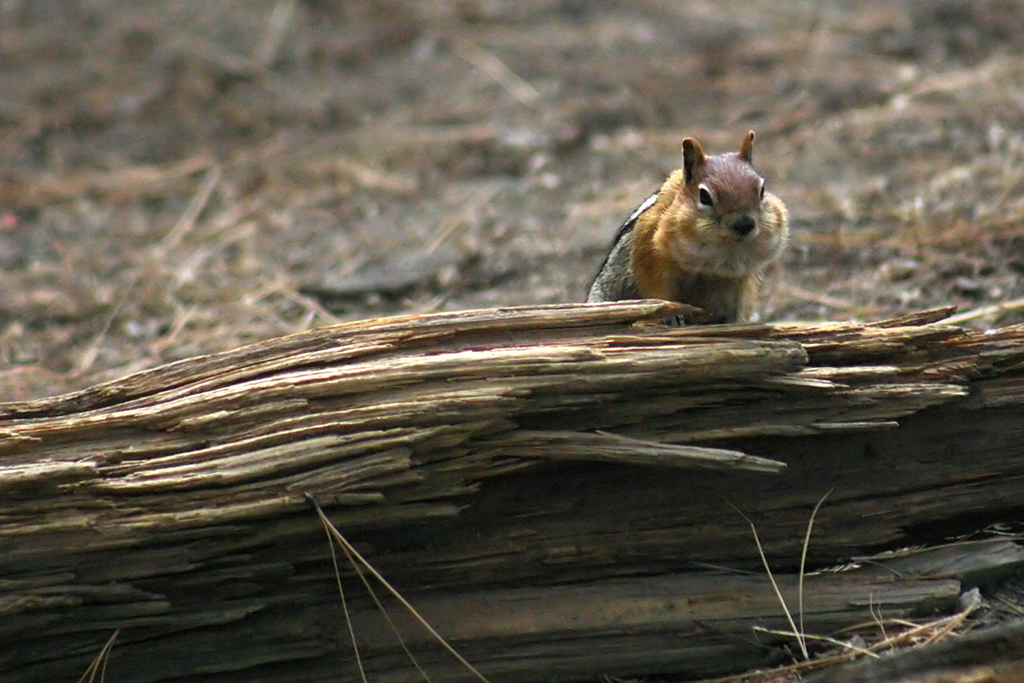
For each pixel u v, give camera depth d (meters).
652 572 9.05
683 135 21.19
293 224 19.94
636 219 10.86
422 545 8.68
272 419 8.29
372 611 8.66
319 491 8.09
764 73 23.67
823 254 15.55
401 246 18.36
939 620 8.70
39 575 7.91
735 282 10.48
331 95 25.03
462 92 24.53
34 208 21.42
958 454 9.16
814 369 8.73
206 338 16.03
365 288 17.06
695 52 25.36
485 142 22.05
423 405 8.27
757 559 9.11
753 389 8.70
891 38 24.27
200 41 27.62
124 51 27.42
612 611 8.77
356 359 8.55
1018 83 20.62
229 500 8.05
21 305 17.59
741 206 9.48
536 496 8.80
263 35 27.77
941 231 15.37
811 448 9.03
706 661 8.78
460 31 27.44
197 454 8.17
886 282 14.57
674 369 8.50
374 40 27.25
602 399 8.52
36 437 8.30
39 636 8.05
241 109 24.75
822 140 19.72
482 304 16.09
